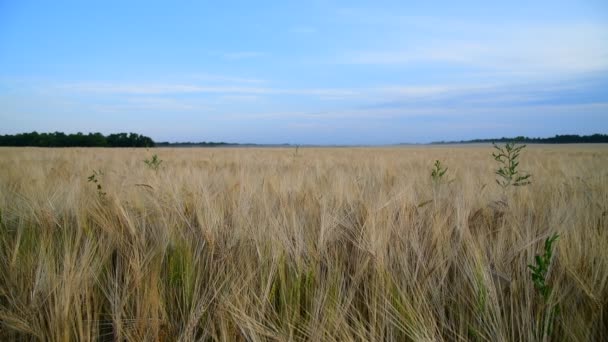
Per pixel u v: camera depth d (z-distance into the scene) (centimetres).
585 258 159
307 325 137
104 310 158
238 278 156
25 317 140
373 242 169
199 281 166
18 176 507
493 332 130
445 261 171
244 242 193
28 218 245
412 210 241
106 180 427
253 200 281
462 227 199
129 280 157
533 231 202
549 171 680
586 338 126
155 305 138
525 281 150
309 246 179
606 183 351
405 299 138
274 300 153
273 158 1287
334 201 294
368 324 137
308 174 569
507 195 299
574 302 145
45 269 152
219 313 137
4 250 198
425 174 577
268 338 132
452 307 149
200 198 264
